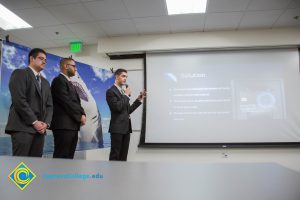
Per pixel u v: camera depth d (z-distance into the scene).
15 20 3.48
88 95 3.39
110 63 4.21
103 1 2.99
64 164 0.60
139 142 3.88
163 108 3.92
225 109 3.82
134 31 3.83
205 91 3.88
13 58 2.48
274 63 3.82
